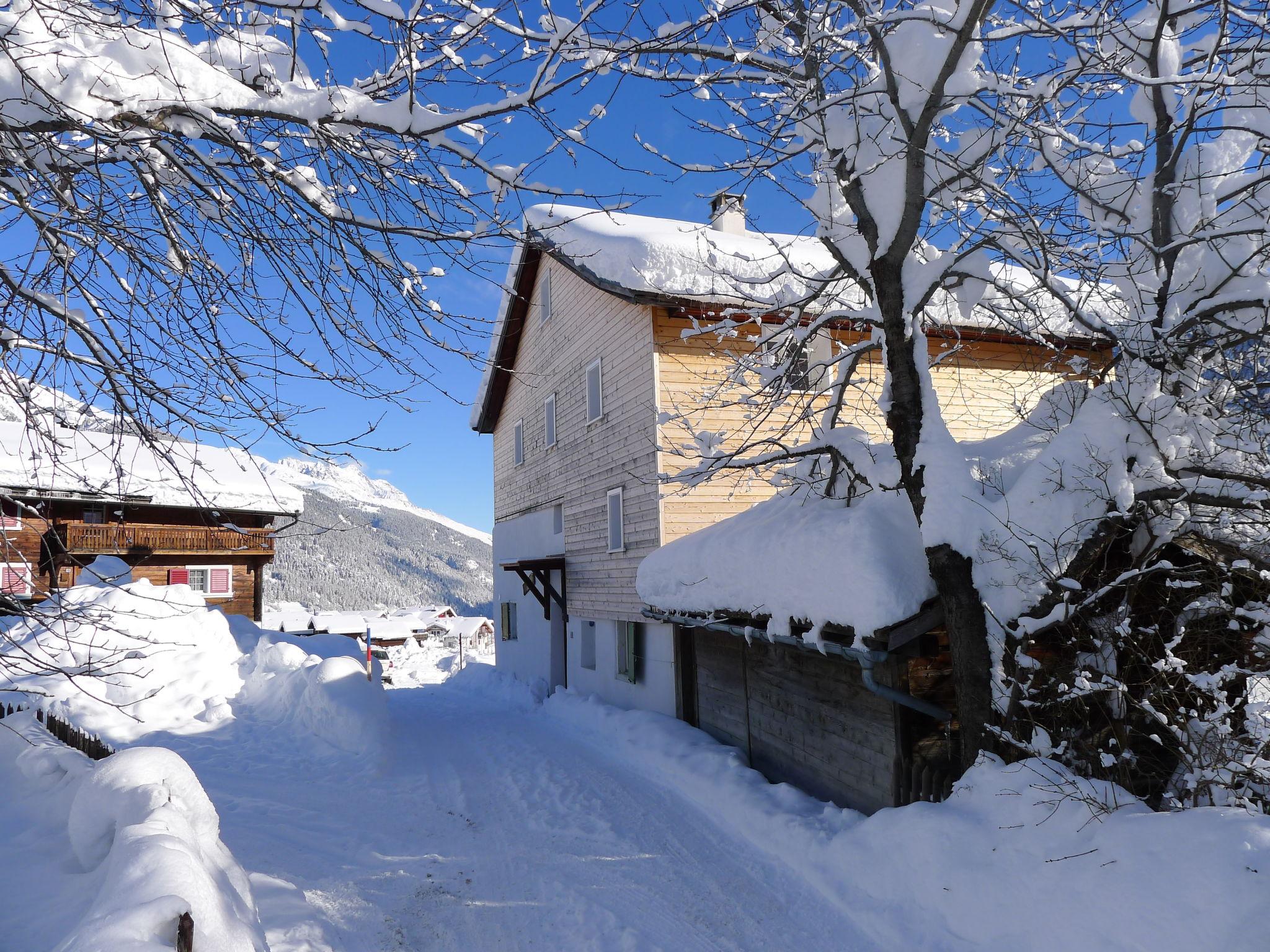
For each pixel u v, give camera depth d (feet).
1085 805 16.19
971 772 19.04
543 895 21.58
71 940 10.90
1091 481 18.16
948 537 19.42
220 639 47.47
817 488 28.37
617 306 46.32
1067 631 20.49
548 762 36.11
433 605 419.95
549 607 59.88
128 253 13.39
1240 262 19.04
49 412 13.79
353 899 20.67
